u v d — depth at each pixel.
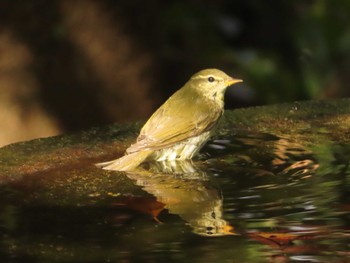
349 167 9.00
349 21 19.25
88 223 7.39
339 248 6.70
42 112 17.97
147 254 6.59
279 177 8.72
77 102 18.28
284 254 6.56
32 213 7.71
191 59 19.91
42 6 18.11
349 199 7.88
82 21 18.41
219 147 10.15
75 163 9.45
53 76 18.14
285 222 7.29
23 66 17.92
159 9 19.47
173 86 19.69
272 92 19.55
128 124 11.18
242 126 10.95
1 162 9.48
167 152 9.75
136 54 18.98
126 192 8.34
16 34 17.95
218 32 20.45
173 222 7.38
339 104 11.71
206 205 7.81
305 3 21.02
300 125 10.86
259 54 19.95
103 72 18.58
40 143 10.27
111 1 18.66
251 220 7.38
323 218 7.37
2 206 7.94
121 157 9.52
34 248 6.77
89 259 6.50
